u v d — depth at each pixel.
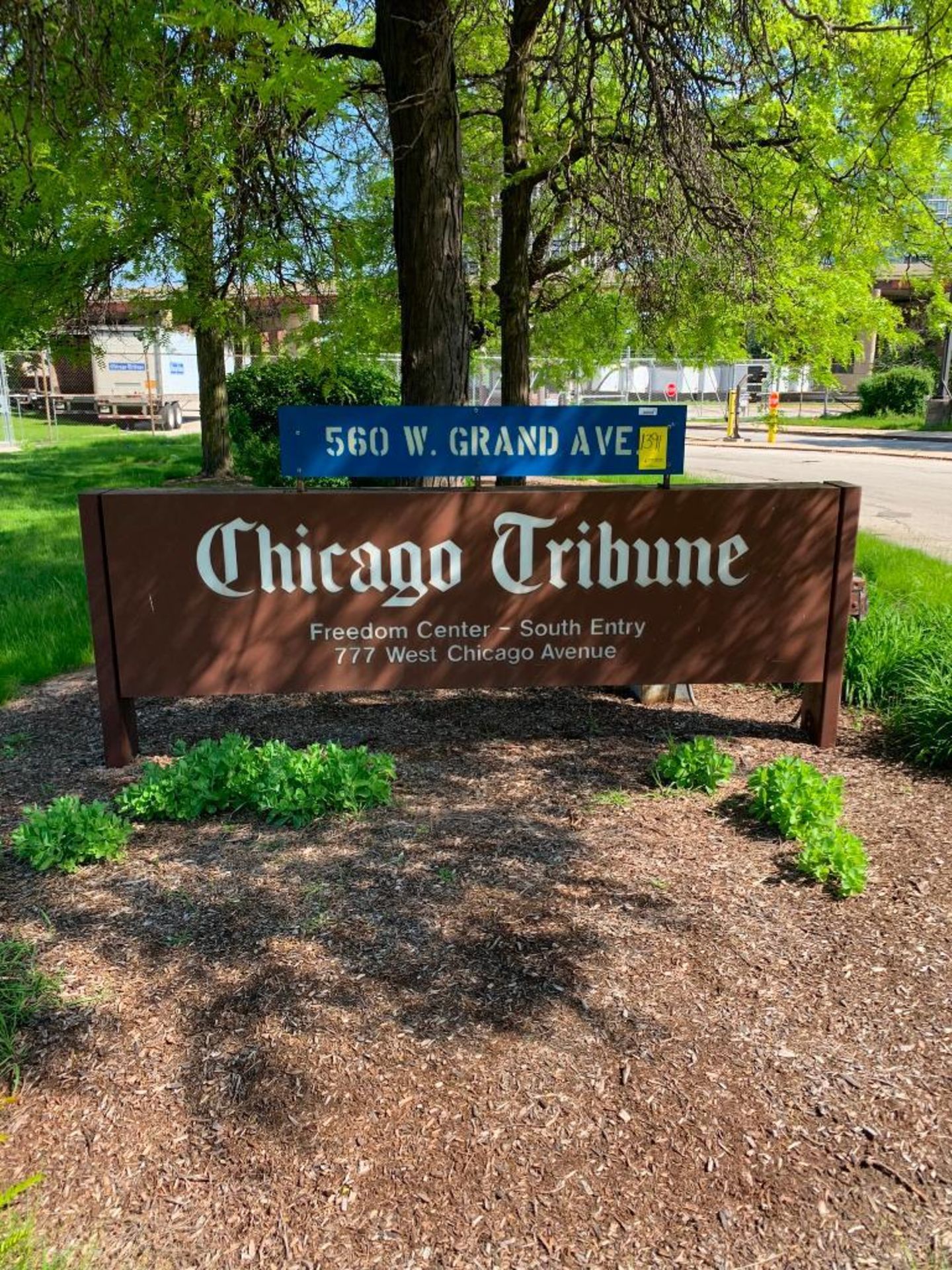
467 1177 2.35
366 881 3.55
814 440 27.22
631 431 4.60
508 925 3.28
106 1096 2.60
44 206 6.25
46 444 23.22
